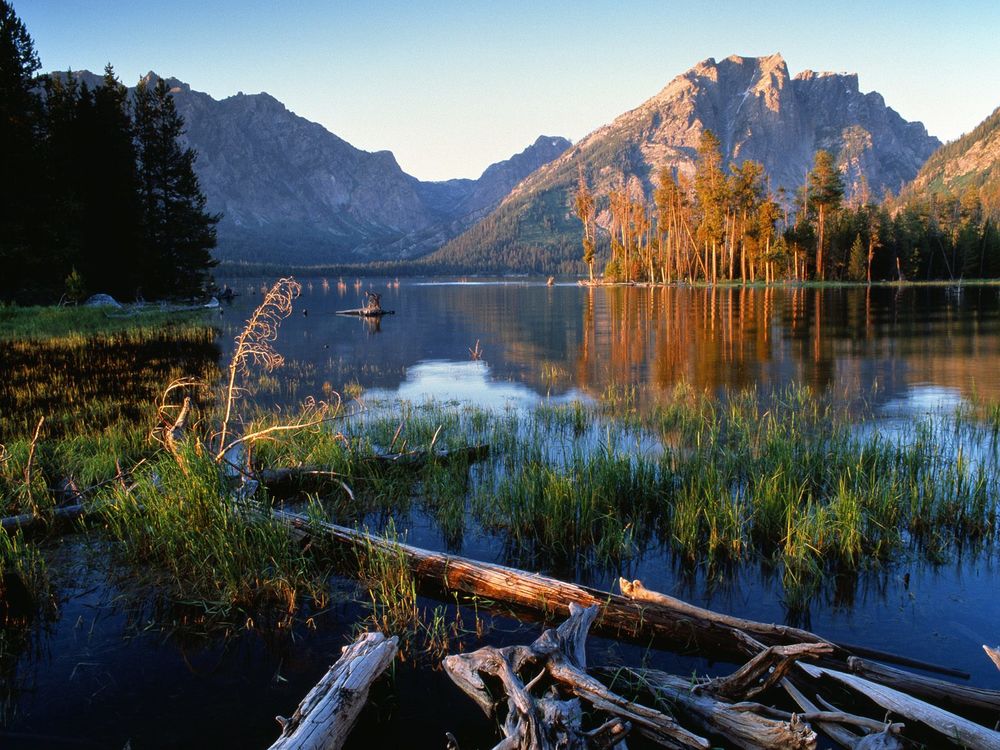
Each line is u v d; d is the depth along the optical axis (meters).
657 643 5.12
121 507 7.06
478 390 16.67
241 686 4.69
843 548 6.55
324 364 21.69
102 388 16.52
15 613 5.71
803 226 90.69
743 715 3.97
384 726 4.24
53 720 4.34
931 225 94.50
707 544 6.98
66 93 48.31
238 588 5.91
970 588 5.98
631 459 9.71
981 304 45.34
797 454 9.27
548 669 4.36
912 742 3.72
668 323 34.59
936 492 7.85
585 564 6.62
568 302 57.03
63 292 41.78
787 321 34.22
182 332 30.77
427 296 76.44
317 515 7.02
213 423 12.52
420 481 9.19
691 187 103.75
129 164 49.12
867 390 15.52
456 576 6.02
